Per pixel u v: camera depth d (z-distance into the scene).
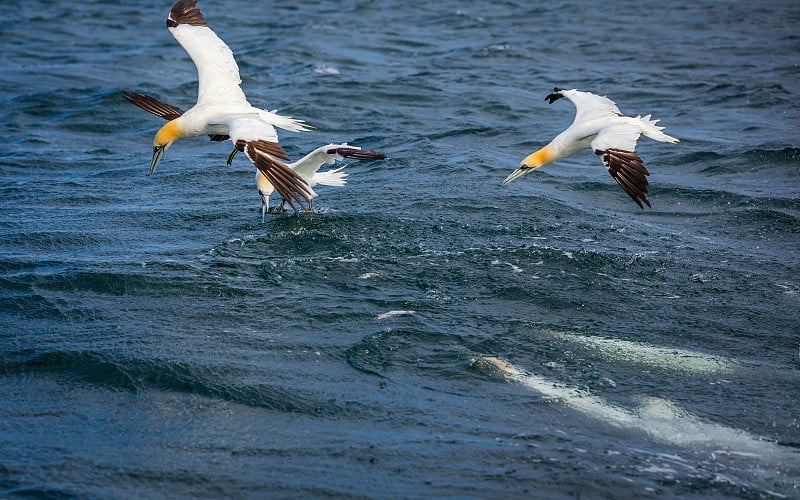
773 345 11.60
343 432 9.41
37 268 13.59
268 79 27.23
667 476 8.74
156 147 12.57
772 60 29.72
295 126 12.55
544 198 16.88
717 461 9.06
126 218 15.91
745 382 10.66
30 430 9.41
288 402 9.98
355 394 10.17
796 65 28.78
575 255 14.12
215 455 8.98
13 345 11.24
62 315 12.05
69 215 16.14
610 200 17.20
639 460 9.02
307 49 31.47
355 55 30.95
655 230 15.55
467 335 11.61
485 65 29.42
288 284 13.03
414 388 10.34
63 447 9.09
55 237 14.95
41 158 19.91
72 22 38.28
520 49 31.66
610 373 10.80
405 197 16.75
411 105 24.50
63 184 18.05
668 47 32.09
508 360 11.00
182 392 10.17
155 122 23.00
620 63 29.66
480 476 8.64
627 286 13.20
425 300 12.59
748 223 15.84
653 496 8.41
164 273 13.30
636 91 25.88
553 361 11.04
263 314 12.09
